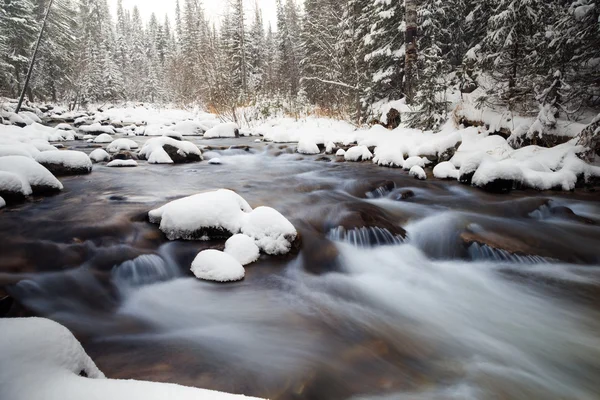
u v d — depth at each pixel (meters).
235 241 4.27
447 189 7.51
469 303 3.81
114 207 5.44
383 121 13.84
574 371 2.80
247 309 3.47
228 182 7.80
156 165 9.52
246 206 5.16
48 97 39.16
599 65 8.53
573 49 8.81
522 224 5.60
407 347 3.05
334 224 5.34
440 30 13.55
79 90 34.12
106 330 3.02
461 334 3.27
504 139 9.38
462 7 13.52
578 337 3.23
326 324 3.32
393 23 14.38
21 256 3.79
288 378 2.52
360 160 10.56
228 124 16.39
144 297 3.60
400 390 2.52
